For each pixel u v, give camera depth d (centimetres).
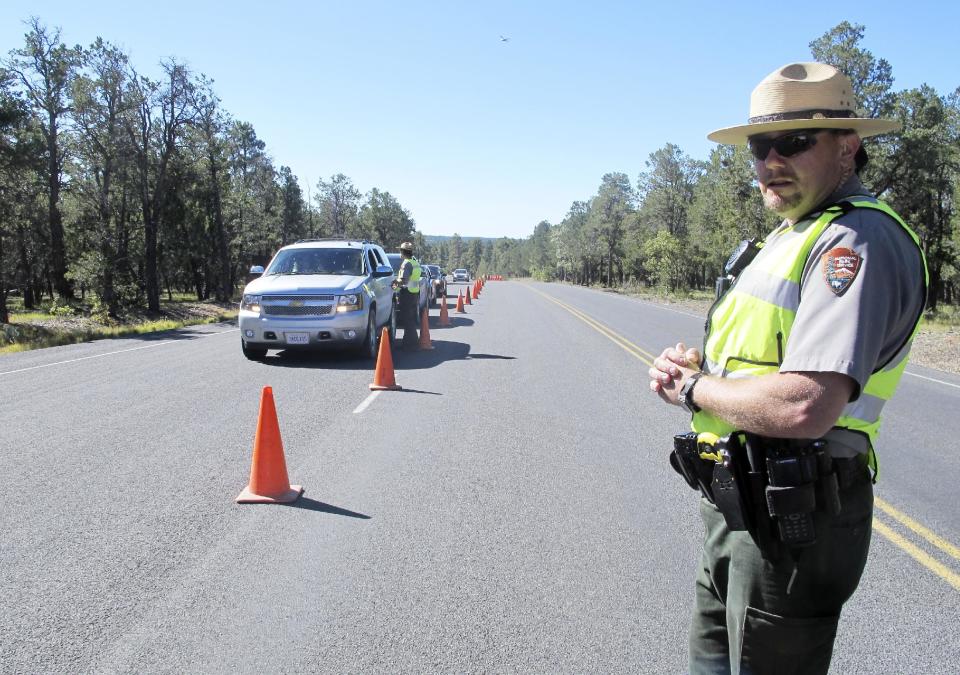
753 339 184
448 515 498
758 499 181
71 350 1534
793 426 163
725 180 4416
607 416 830
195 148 4444
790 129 185
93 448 667
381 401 903
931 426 824
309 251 1380
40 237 4803
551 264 14900
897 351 175
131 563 414
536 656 319
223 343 1688
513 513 503
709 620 218
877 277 163
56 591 378
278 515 495
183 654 318
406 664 311
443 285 3538
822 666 187
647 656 319
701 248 5972
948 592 389
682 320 2470
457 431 748
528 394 962
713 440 195
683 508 516
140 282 4459
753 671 190
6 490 545
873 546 455
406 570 407
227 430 740
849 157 190
